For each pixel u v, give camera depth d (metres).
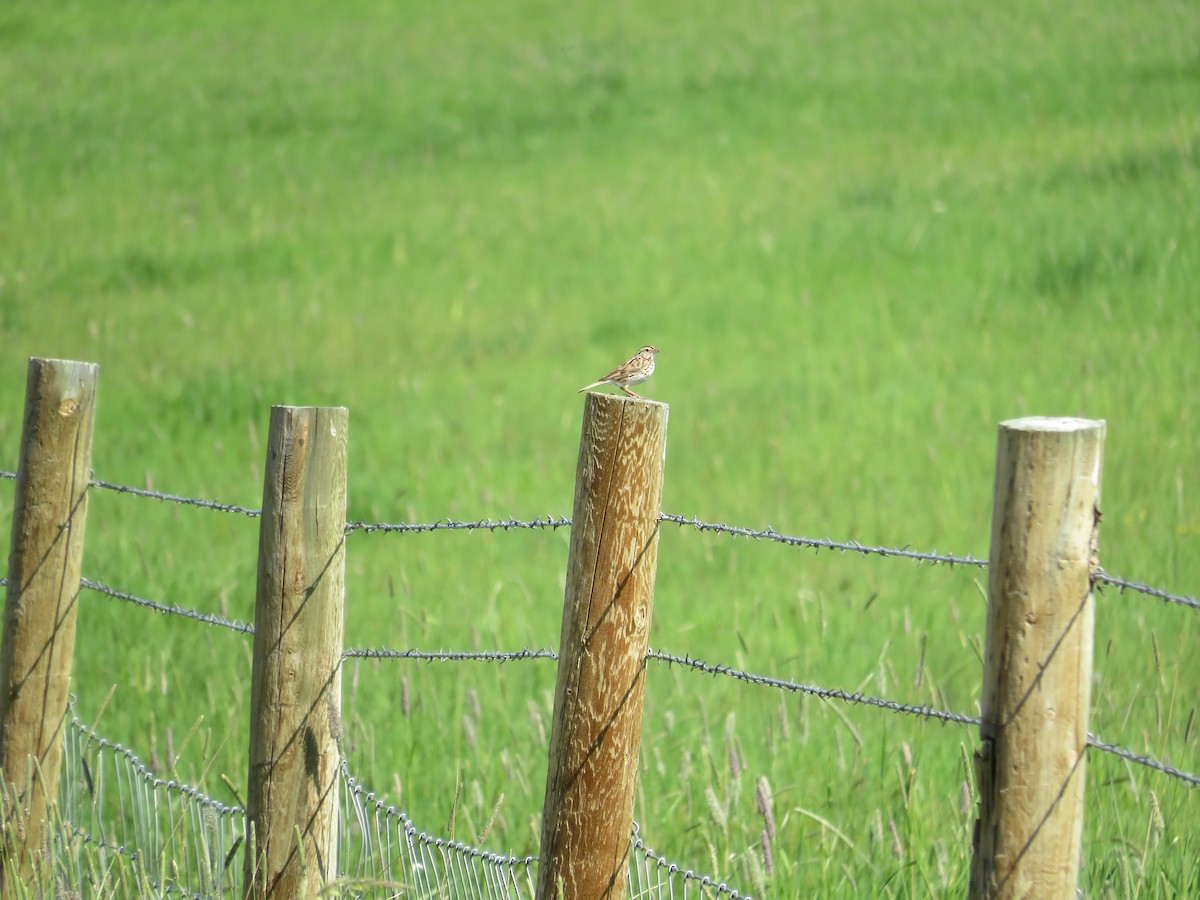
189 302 74.25
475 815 22.53
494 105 117.62
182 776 24.30
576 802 15.00
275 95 127.25
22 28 158.88
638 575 14.82
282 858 17.17
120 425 52.34
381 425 51.59
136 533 40.03
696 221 80.62
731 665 29.30
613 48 133.12
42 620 20.23
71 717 21.23
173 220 92.56
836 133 97.50
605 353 60.09
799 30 131.50
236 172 104.81
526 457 47.66
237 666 29.98
